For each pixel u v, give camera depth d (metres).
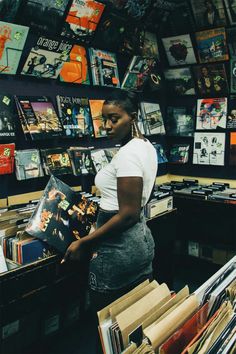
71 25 2.62
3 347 2.18
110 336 1.16
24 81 2.55
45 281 1.94
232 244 3.27
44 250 1.96
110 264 1.62
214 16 3.34
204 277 3.55
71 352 2.43
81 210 2.08
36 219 1.94
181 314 1.22
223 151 3.65
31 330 2.33
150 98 3.77
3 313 1.78
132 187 1.52
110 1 2.80
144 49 3.47
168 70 3.83
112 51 3.18
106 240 1.63
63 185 2.08
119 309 1.23
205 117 3.72
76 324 2.65
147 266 1.73
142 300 1.26
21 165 2.46
